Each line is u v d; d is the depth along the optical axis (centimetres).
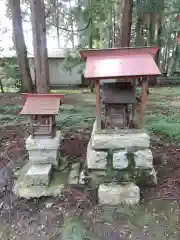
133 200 256
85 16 923
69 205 255
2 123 530
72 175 300
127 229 223
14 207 255
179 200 256
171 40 1465
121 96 256
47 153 303
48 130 296
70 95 965
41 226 230
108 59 245
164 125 464
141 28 1162
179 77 1370
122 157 265
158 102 764
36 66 346
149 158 265
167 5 994
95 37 1056
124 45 406
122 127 270
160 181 288
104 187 260
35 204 259
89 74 231
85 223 232
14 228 228
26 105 285
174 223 227
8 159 359
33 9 324
